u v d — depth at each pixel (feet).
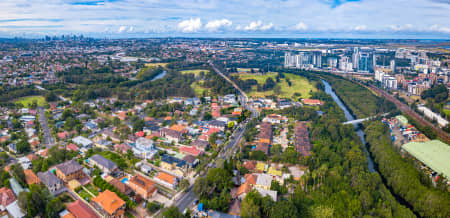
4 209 642.22
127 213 642.22
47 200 639.35
